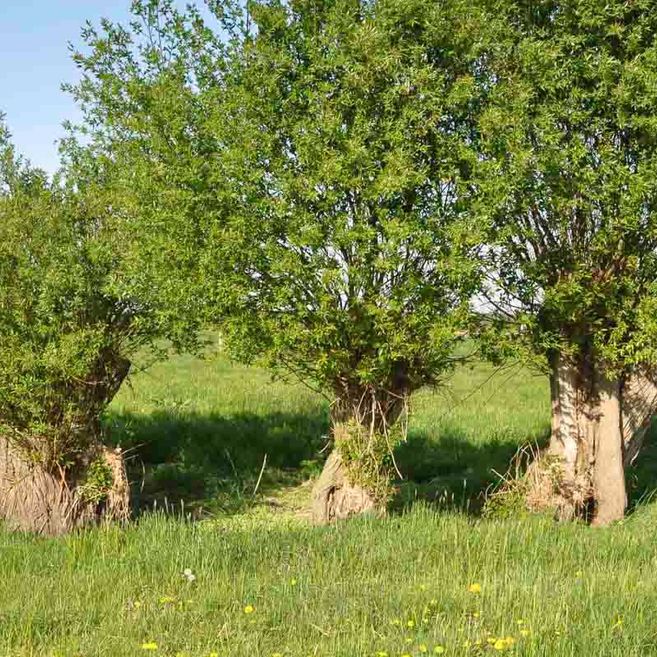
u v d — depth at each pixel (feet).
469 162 30.68
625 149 34.17
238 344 31.42
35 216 33.27
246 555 30.35
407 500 39.52
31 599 26.27
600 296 34.17
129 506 37.42
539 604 24.48
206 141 32.04
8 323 33.47
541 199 32.09
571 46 33.50
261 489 45.09
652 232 33.27
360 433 35.22
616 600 24.79
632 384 38.55
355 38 30.60
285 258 30.07
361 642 22.04
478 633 22.89
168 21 34.01
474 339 33.19
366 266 30.50
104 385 36.50
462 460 47.96
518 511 37.32
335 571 28.55
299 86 31.60
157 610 25.39
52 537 34.53
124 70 34.68
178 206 31.22
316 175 29.78
